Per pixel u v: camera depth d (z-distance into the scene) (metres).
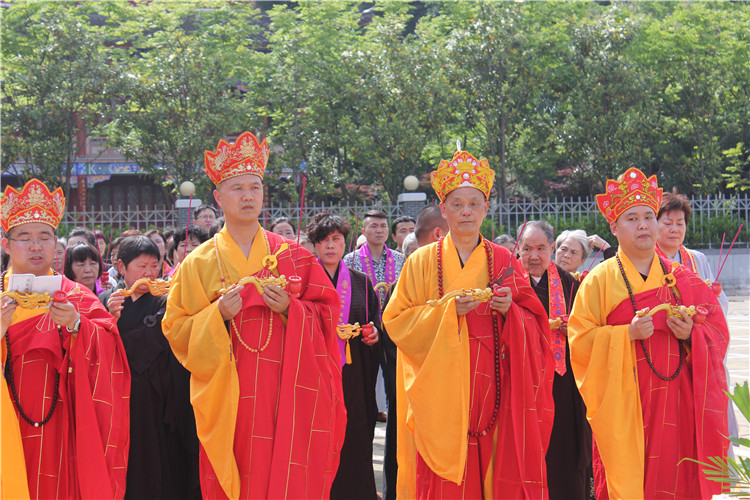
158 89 20.59
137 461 4.32
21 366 3.64
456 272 3.91
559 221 20.48
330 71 21.53
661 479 3.86
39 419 3.65
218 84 20.97
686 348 3.96
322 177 21.81
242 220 3.73
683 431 3.90
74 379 3.71
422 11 29.28
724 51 22.80
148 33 27.52
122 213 19.98
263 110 22.39
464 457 3.69
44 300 3.50
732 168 23.97
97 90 20.38
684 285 4.05
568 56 22.22
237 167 3.74
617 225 4.15
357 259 6.58
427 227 5.17
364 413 4.86
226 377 3.54
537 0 23.11
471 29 22.19
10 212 3.73
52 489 3.66
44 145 20.23
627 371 3.89
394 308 4.04
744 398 2.80
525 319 3.90
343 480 4.75
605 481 4.13
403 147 20.58
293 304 3.67
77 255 4.82
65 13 20.83
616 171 21.91
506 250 4.03
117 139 21.27
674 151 23.91
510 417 3.81
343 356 4.85
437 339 3.74
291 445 3.56
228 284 3.68
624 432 3.84
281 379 3.62
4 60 20.23
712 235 20.61
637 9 25.97
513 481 3.76
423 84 20.64
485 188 3.95
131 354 4.38
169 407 4.43
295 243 3.92
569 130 22.02
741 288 20.23
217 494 3.53
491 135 22.61
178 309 3.71
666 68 23.27
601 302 4.09
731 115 23.31
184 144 20.28
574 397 4.52
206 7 23.34
